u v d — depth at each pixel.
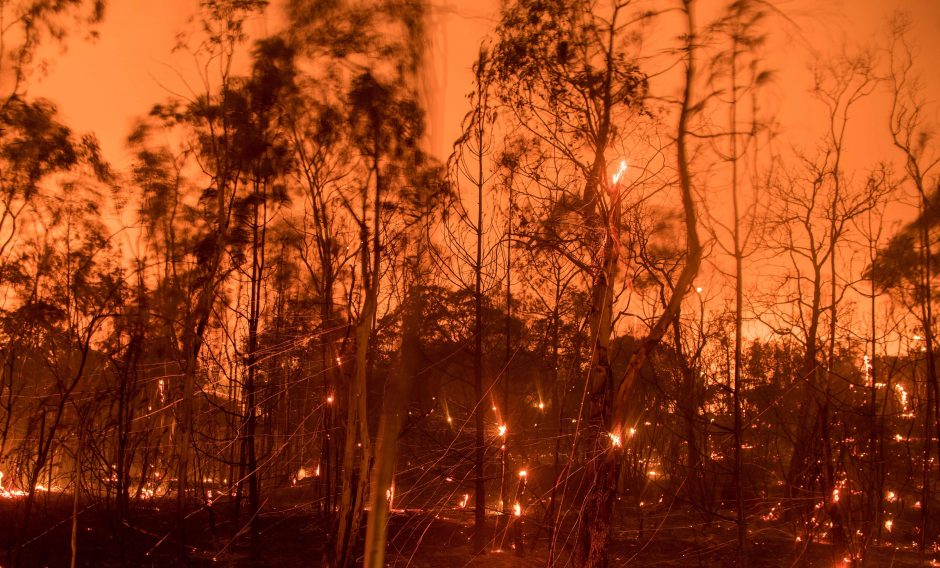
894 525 12.22
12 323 9.02
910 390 13.24
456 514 11.57
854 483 11.25
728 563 9.72
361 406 6.77
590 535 7.78
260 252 9.96
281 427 10.51
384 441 5.72
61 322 9.27
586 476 8.03
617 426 8.00
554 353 10.62
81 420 7.97
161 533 9.89
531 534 10.70
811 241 10.59
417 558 9.36
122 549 8.55
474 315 10.15
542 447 11.12
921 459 12.55
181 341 9.58
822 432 9.78
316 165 9.15
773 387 11.30
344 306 9.34
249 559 9.19
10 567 7.85
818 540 10.98
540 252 10.09
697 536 11.06
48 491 9.16
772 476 11.95
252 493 9.45
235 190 9.63
